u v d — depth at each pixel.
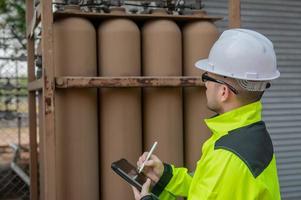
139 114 2.86
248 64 1.69
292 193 5.63
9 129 7.93
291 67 5.53
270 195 1.60
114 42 2.77
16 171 5.15
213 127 1.71
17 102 5.79
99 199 2.87
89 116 2.73
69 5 2.77
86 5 2.98
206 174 1.59
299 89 5.60
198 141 3.01
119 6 2.99
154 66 2.88
